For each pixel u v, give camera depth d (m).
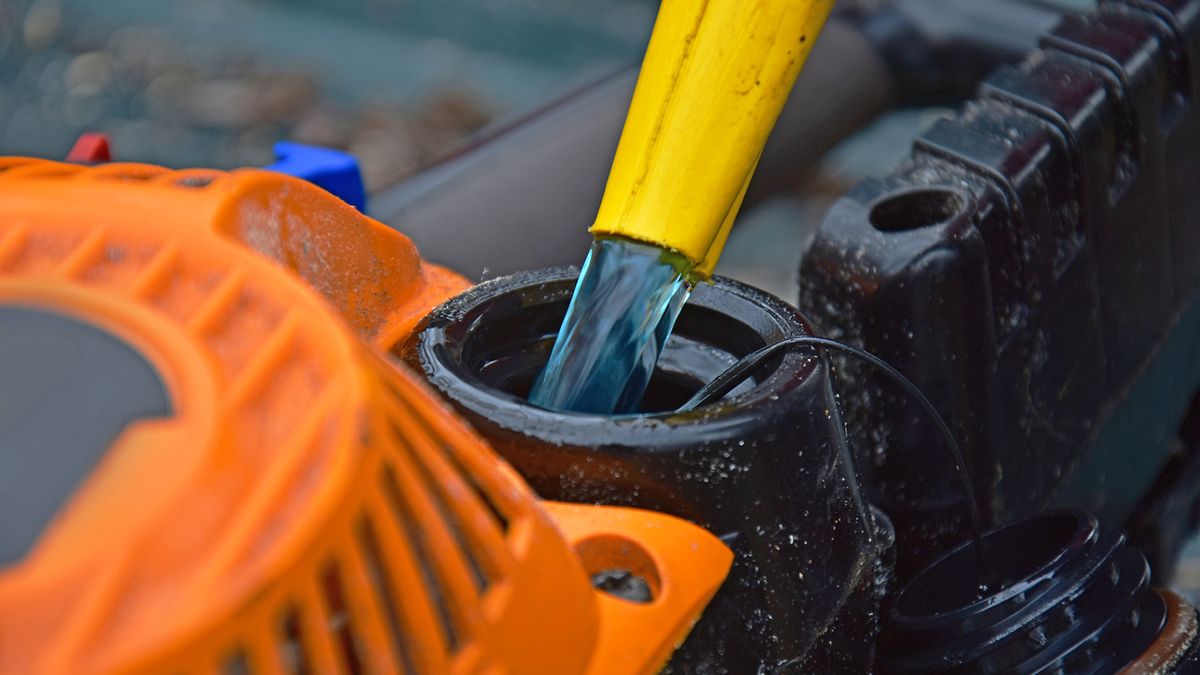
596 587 0.29
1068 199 0.39
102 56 1.61
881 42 0.61
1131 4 0.43
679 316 0.33
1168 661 0.32
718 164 0.30
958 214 0.37
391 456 0.27
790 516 0.30
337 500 0.26
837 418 0.31
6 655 0.24
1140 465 0.44
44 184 0.28
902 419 0.37
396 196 0.49
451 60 1.64
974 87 0.61
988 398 0.37
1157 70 0.41
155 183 0.29
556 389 0.31
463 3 1.85
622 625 0.29
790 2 0.30
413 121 1.43
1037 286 0.38
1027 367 0.38
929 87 0.62
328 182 0.40
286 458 0.26
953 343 0.36
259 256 0.27
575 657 0.28
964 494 0.37
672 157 0.30
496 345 0.33
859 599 0.32
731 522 0.30
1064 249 0.39
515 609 0.27
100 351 0.26
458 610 0.27
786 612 0.30
